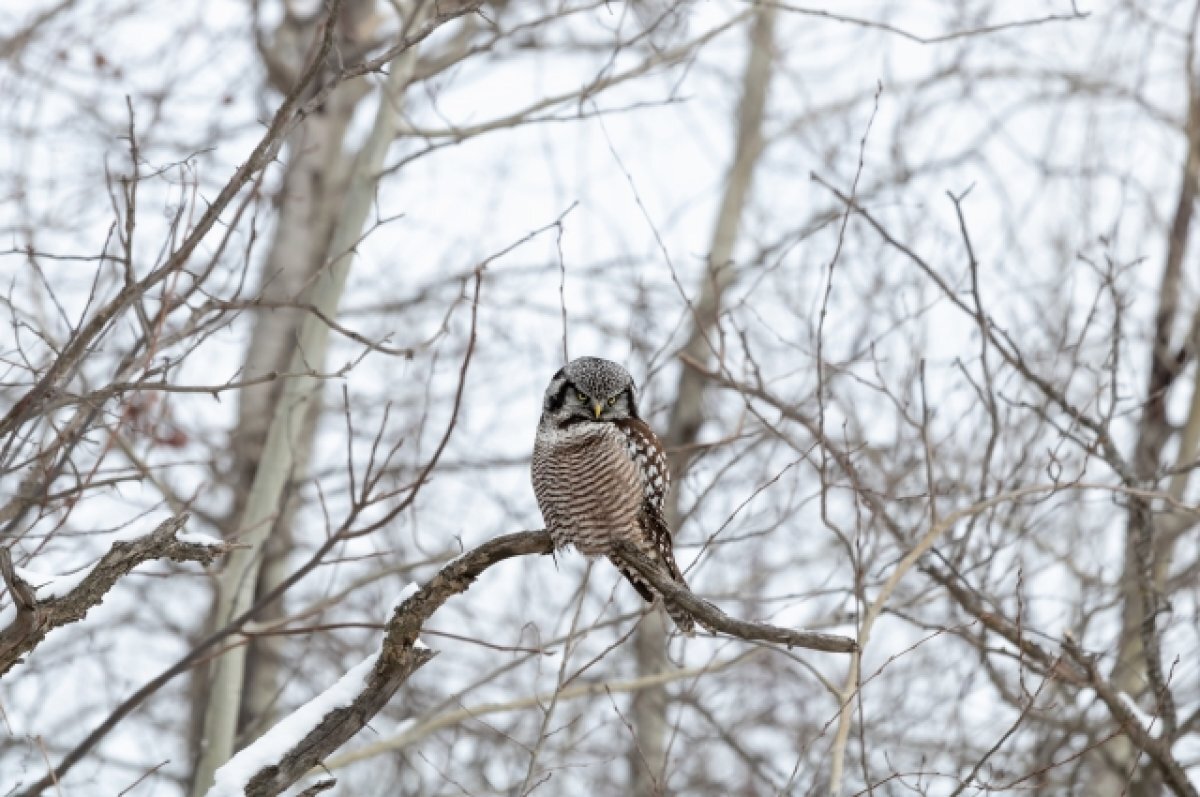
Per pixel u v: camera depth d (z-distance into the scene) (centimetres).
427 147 1445
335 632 1748
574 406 1123
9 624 804
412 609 890
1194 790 1144
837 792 894
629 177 1190
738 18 1522
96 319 848
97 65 1414
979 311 1225
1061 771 1452
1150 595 1310
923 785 1218
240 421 1830
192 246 852
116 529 955
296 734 892
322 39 865
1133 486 1302
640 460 1125
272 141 850
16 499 873
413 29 1479
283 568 1738
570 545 1156
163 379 951
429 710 1355
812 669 944
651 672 1686
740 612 1564
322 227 2017
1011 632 1188
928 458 1078
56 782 815
